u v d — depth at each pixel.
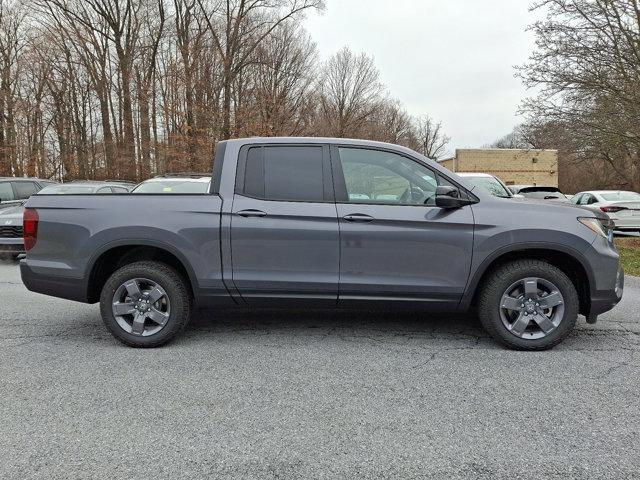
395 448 2.55
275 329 4.72
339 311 5.41
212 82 24.08
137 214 4.12
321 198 4.09
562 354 4.00
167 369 3.68
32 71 29.67
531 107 12.23
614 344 4.27
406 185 4.14
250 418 2.88
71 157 31.50
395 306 4.12
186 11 29.34
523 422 2.83
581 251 3.95
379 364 3.77
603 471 2.34
